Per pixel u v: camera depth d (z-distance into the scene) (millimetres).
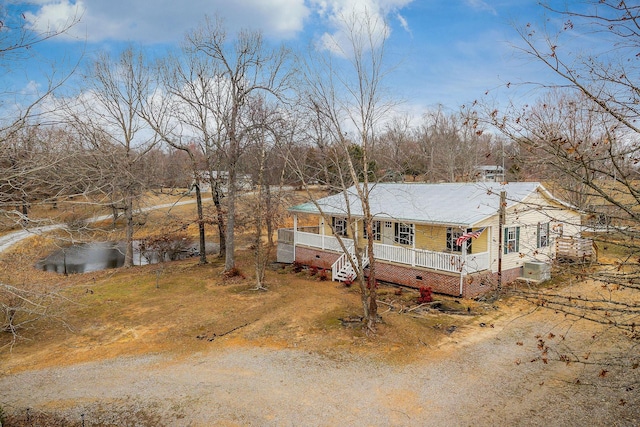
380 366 11305
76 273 26141
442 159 46500
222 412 9242
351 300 17141
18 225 8625
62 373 11305
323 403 9523
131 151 30016
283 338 13469
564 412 8906
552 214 19312
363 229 22000
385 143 41656
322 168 16547
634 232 5809
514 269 18922
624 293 15594
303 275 22438
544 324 13883
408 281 18844
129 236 27266
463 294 16781
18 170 7598
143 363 11867
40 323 14984
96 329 14586
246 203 30453
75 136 12273
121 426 8805
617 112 7113
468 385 10172
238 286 20250
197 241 37469
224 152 22750
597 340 12312
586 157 5797
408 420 8812
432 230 19609
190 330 14383
